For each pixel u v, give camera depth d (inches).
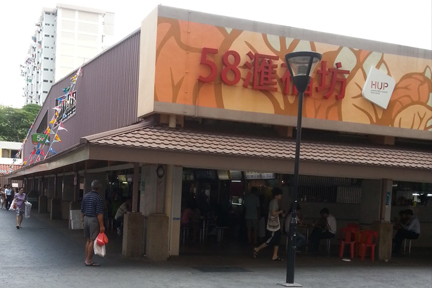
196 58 505.7
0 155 2738.7
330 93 557.6
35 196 1416.1
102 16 4576.8
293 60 388.8
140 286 340.2
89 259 417.4
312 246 626.5
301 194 668.1
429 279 446.6
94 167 765.3
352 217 685.9
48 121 1240.8
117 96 652.7
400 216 655.1
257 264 478.6
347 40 576.1
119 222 681.6
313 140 556.7
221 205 700.0
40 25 4667.8
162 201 487.8
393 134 594.2
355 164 489.4
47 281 343.0
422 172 525.7
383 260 562.3
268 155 456.4
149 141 431.2
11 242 562.9
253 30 530.3
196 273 408.5
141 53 538.3
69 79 992.2
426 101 616.1
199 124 526.6
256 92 528.4
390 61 596.1
